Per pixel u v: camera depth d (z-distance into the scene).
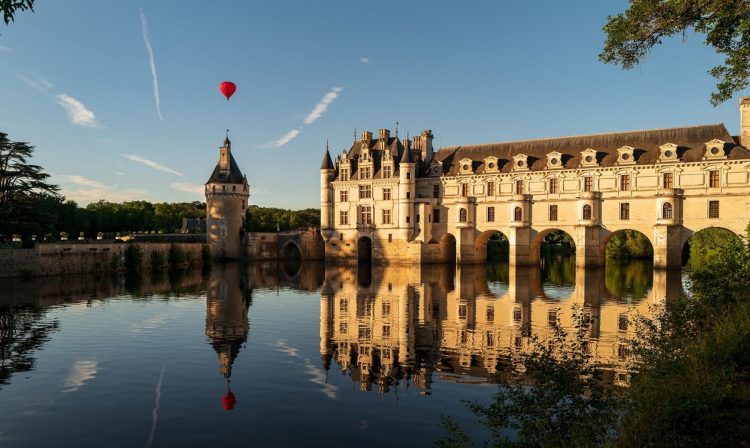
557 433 11.90
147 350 26.02
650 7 17.59
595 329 29.55
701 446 10.09
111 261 72.12
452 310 37.47
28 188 66.56
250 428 16.03
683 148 67.81
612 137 74.88
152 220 143.75
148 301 44.19
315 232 108.25
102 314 37.09
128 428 16.09
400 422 16.39
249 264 96.31
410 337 28.38
